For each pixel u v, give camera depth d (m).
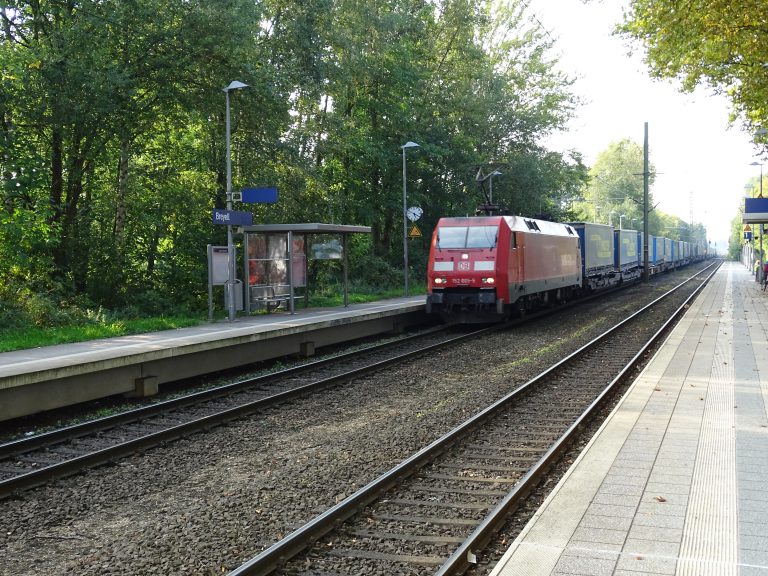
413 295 32.25
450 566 4.86
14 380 10.15
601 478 6.43
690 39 18.17
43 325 16.56
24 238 17.84
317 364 14.80
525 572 4.46
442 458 8.04
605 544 4.90
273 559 5.14
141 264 22.44
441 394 11.91
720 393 10.32
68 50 18.19
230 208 19.89
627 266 46.25
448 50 41.12
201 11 19.97
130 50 20.12
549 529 5.20
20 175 18.12
